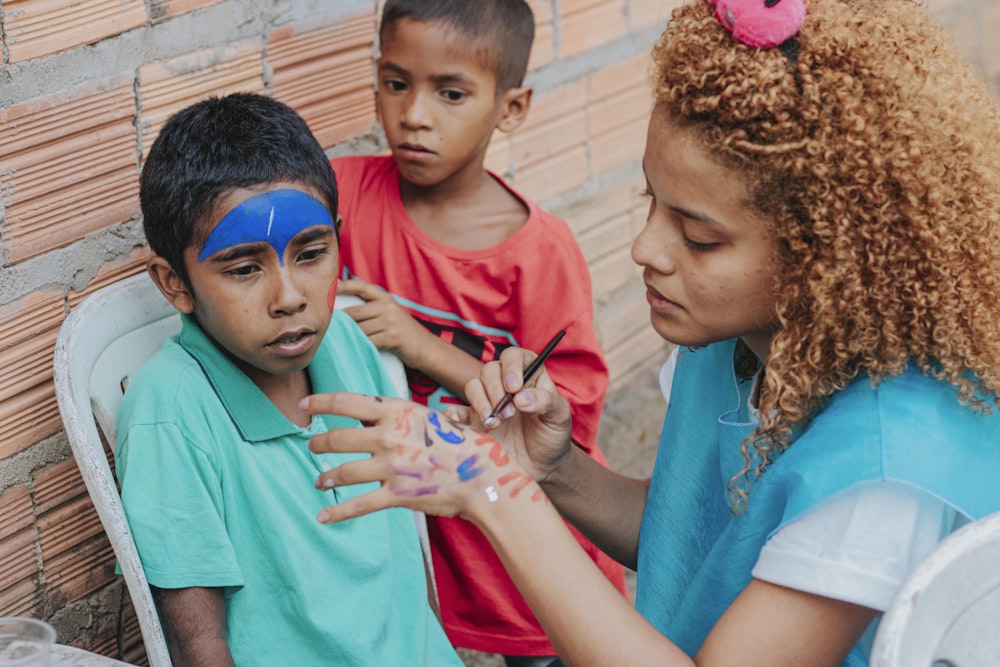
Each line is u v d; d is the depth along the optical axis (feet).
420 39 5.82
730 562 4.05
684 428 4.68
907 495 3.54
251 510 4.51
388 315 5.72
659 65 3.77
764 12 3.45
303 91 6.36
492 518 3.66
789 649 3.59
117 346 4.73
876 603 3.47
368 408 3.62
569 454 4.73
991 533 3.20
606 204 9.28
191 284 4.49
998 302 3.64
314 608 4.58
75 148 5.15
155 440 4.33
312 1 6.25
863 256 3.55
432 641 5.11
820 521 3.59
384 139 7.06
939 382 3.71
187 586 4.27
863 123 3.41
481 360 6.27
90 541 5.58
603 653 3.57
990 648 3.36
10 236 4.94
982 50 14.15
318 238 4.51
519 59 6.29
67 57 5.04
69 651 4.11
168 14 5.46
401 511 5.10
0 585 5.19
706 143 3.53
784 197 3.53
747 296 3.74
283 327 4.47
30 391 5.16
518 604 6.27
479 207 6.26
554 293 6.22
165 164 4.41
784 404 3.73
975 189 3.56
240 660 4.51
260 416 4.57
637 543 5.00
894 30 3.59
